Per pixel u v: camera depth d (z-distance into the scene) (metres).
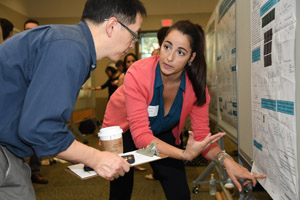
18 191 0.93
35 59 0.82
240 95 1.48
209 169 2.69
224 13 1.95
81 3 7.75
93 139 5.68
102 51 0.97
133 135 1.36
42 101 0.77
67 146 0.84
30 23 3.18
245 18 1.31
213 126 3.20
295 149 0.80
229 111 1.92
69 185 3.04
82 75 0.85
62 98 0.78
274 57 0.93
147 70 1.39
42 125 0.77
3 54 0.83
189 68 1.41
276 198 0.97
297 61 0.77
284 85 0.86
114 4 0.94
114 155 0.95
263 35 1.04
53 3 7.77
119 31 0.96
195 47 1.31
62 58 0.79
